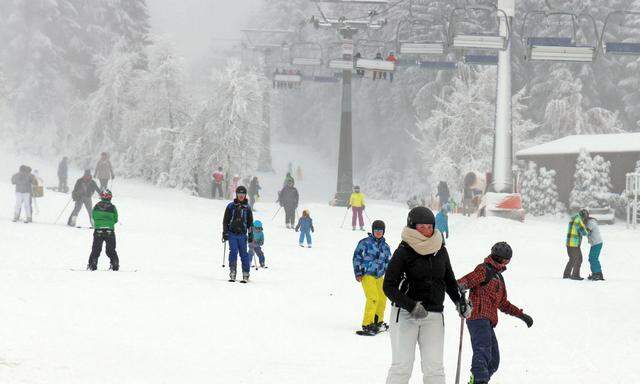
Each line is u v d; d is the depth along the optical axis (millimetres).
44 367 9094
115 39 90562
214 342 11875
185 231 34250
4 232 27281
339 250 31359
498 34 47656
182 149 66188
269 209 53156
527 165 65312
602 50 42344
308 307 16281
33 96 80250
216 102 67938
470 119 75875
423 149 80750
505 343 13312
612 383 10133
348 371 10359
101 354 10188
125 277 17922
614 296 19906
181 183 66500
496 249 9398
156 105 71125
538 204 60781
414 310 7555
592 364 11453
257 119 68812
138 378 8938
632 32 88750
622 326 15211
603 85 91188
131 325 12578
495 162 48156
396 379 7742
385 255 13938
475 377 8992
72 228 30500
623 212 56969
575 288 21562
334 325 14422
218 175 60188
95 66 88250
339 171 62906
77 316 12820
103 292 15477
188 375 9359
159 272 19859
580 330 14750
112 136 73750
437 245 7691
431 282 7750
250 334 12812
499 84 48000
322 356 11445
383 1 62500
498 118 47938
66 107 83500
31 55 82188
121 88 73375
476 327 9273
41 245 24625
